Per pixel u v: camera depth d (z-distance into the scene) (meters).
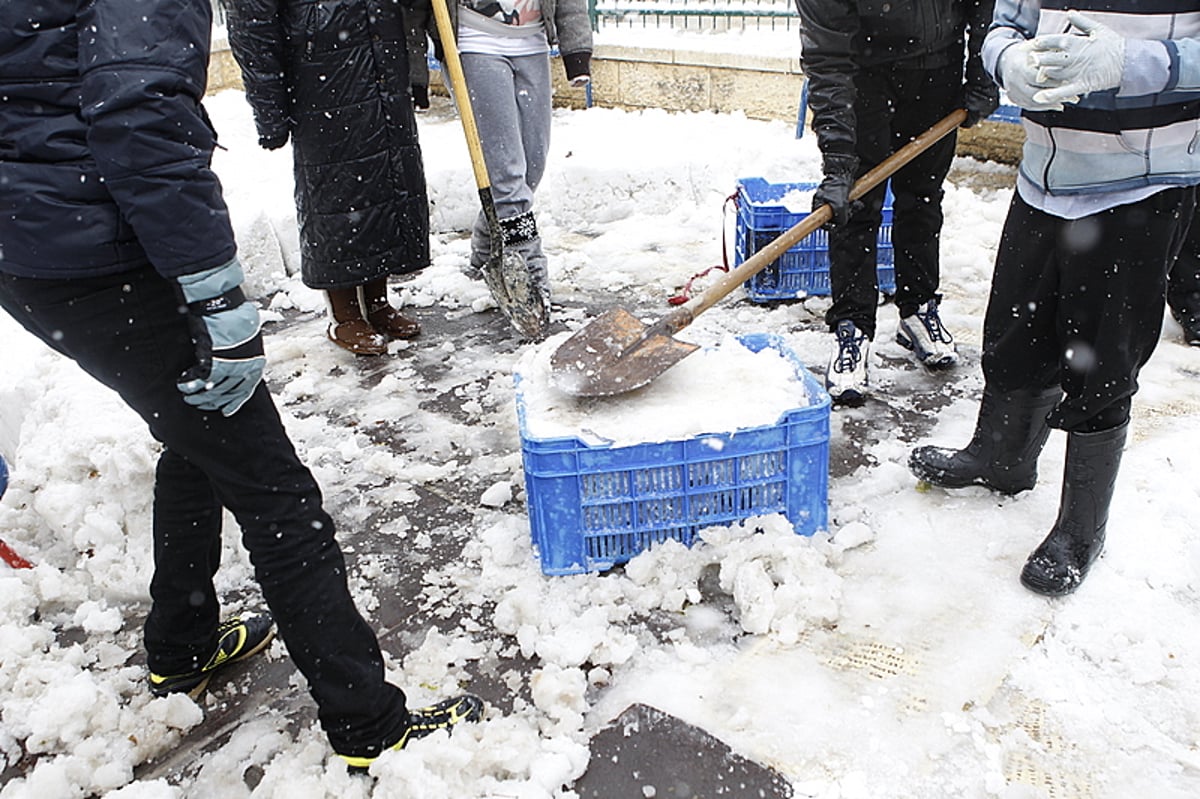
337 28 3.67
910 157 3.26
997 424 2.77
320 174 3.88
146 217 1.54
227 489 1.84
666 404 2.75
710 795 1.96
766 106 6.93
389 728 2.01
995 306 2.62
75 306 1.68
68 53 1.56
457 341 4.40
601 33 7.77
